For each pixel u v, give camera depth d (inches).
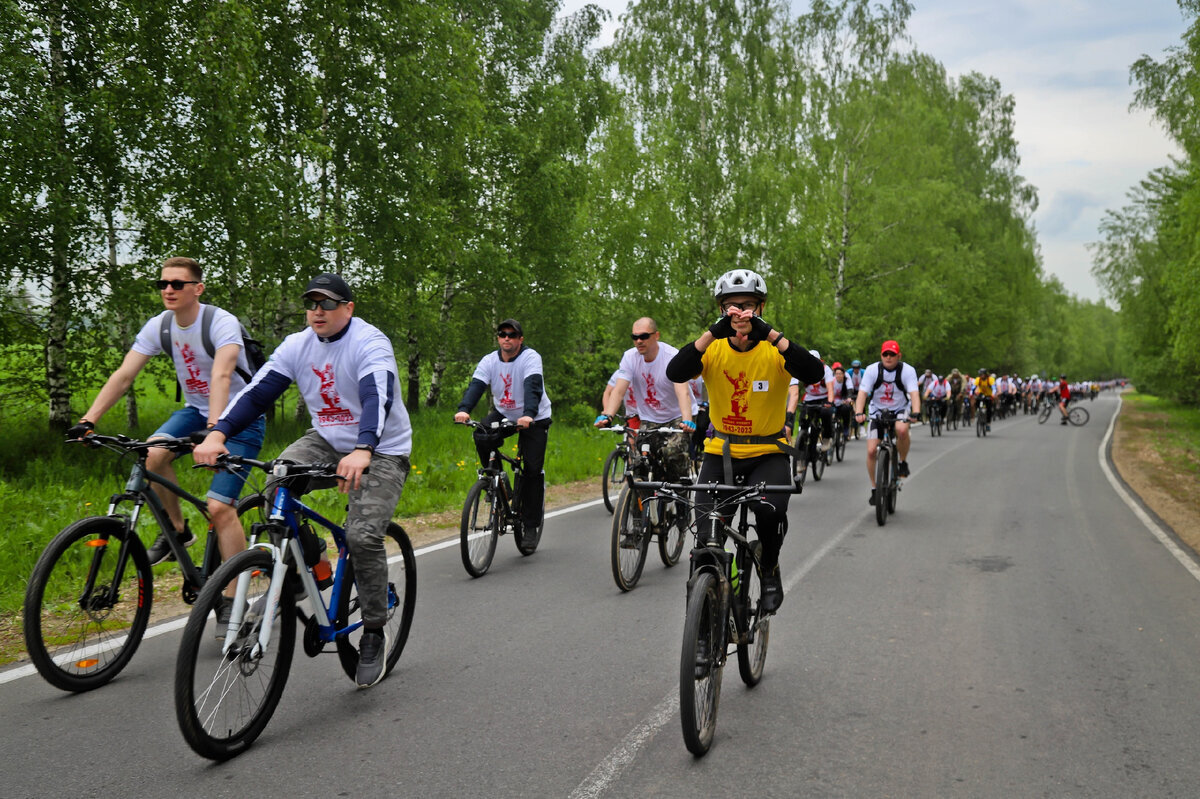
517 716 146.9
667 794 119.2
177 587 231.0
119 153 484.4
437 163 730.8
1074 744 137.7
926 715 149.9
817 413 501.7
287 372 154.7
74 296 490.9
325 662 175.5
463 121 723.4
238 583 129.0
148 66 502.0
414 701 153.5
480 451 265.9
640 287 1031.0
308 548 147.3
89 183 475.5
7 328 494.0
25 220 436.8
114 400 175.0
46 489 338.3
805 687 163.8
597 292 1033.5
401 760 128.7
